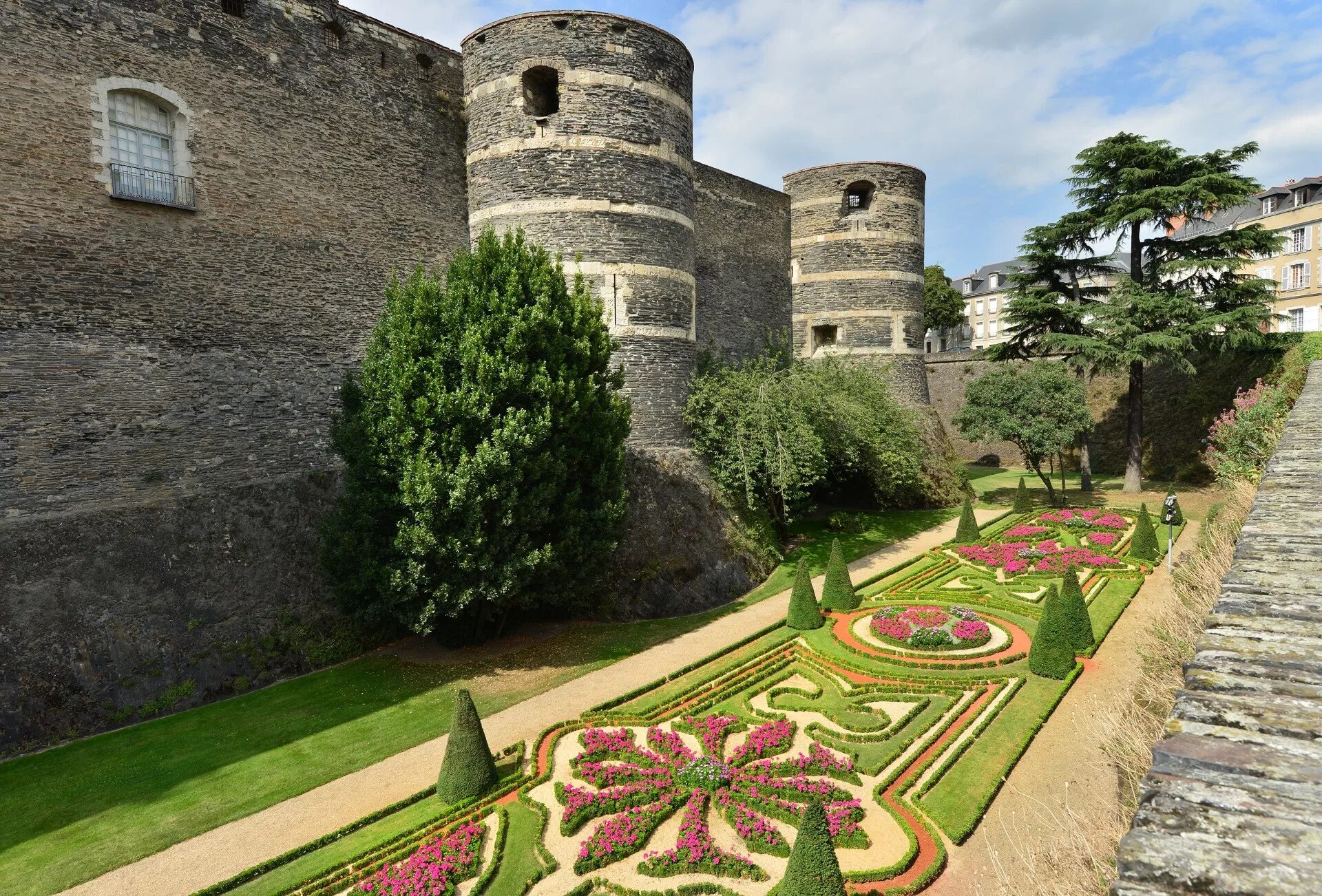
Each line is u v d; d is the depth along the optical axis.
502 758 12.50
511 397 15.49
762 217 32.62
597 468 16.92
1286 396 23.30
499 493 14.67
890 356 33.75
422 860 9.70
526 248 17.45
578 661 16.58
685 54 21.95
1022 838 10.27
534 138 20.00
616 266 20.27
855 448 26.50
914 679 15.54
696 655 16.95
